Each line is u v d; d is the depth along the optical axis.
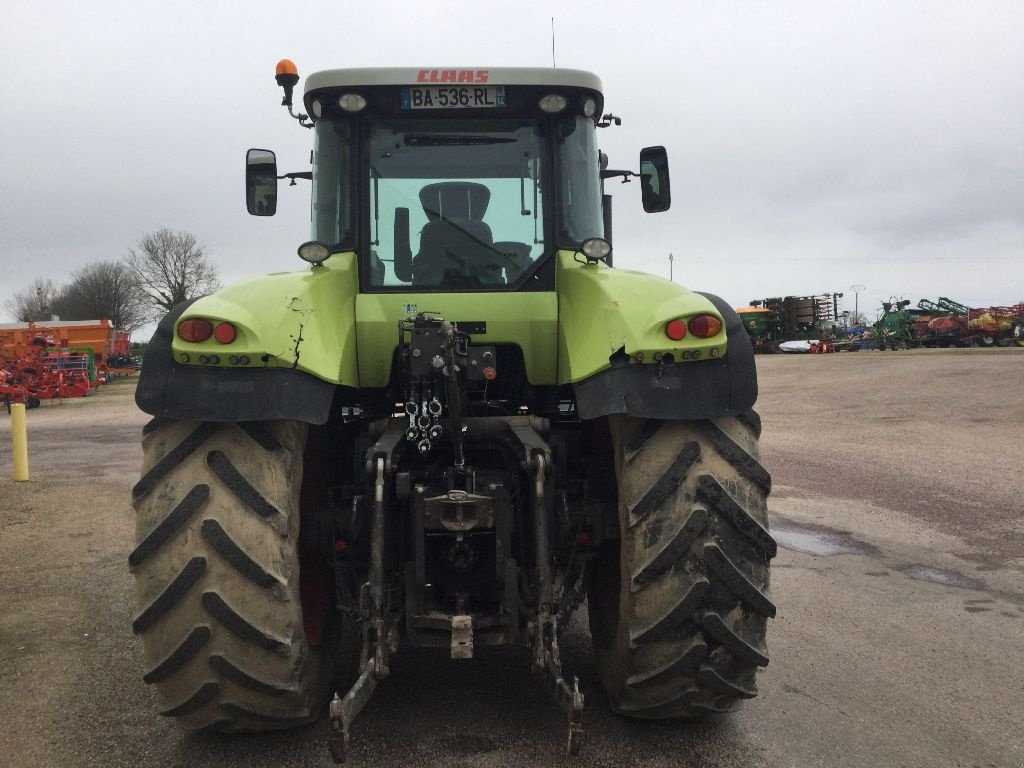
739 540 2.75
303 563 3.20
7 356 27.88
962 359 24.66
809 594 4.96
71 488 9.00
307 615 3.19
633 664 2.82
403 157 3.60
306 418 2.65
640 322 2.82
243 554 2.60
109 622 4.51
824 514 7.15
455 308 3.47
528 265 3.59
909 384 17.95
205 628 2.59
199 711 2.73
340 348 3.09
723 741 3.06
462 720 3.21
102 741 3.09
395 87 3.55
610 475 3.38
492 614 2.86
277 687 2.67
